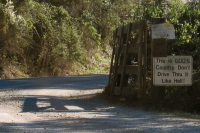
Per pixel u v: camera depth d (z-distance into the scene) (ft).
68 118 33.27
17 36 95.76
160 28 38.19
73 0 123.75
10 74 92.68
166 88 41.24
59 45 101.76
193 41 46.09
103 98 47.85
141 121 31.27
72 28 108.78
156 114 35.63
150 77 43.73
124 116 34.47
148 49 44.96
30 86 64.23
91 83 68.69
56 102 44.96
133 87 43.75
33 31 104.12
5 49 96.07
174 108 38.83
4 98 48.49
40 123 30.60
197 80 40.37
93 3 128.16
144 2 58.29
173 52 46.34
